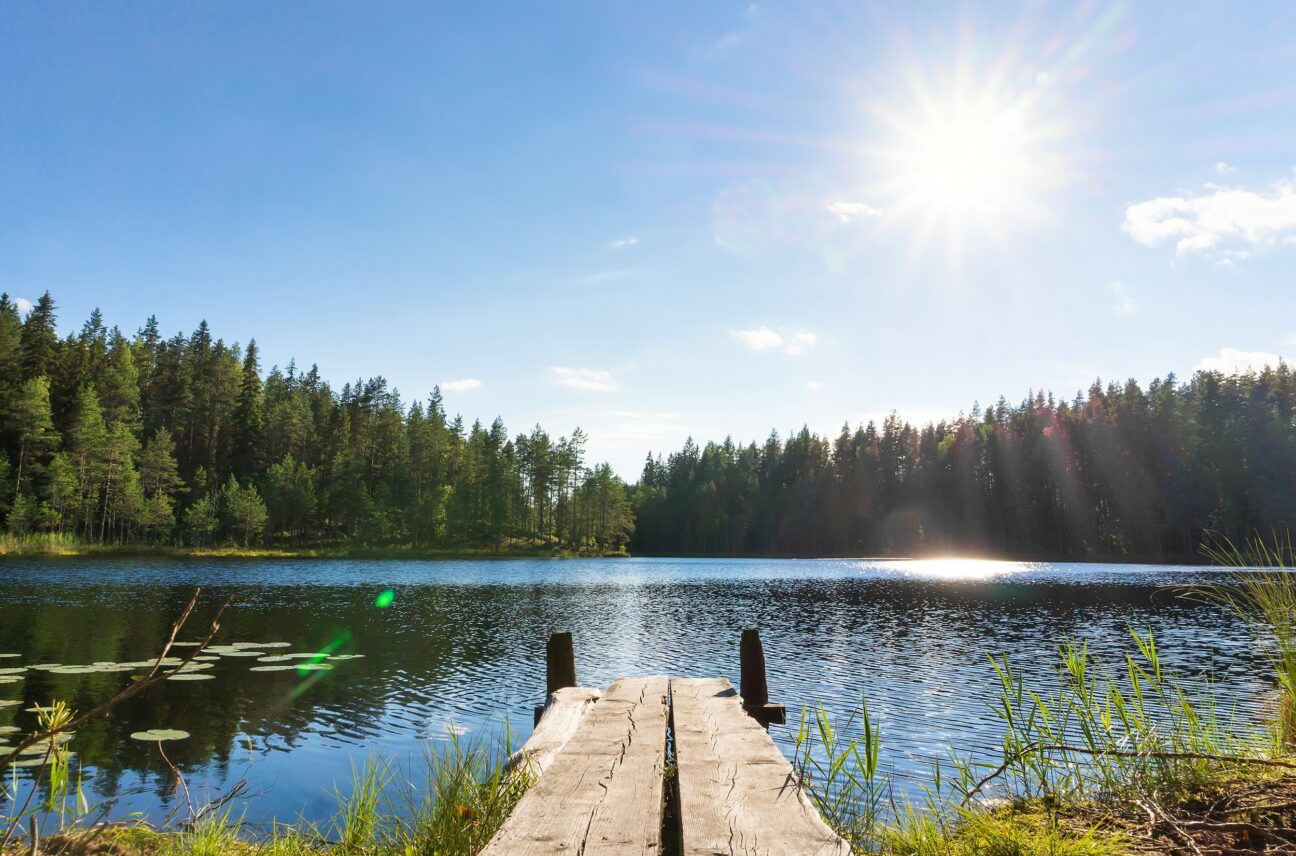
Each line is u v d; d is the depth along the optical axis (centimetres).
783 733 1135
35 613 2578
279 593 3775
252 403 9994
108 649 1858
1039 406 11875
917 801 662
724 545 12631
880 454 12425
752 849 214
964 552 11119
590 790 281
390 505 9969
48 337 8350
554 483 11031
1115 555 9475
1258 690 1327
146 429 9500
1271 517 7969
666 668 1864
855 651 2152
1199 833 342
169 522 8131
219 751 1037
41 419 7269
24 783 830
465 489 10156
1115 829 363
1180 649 2095
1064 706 1298
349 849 439
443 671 1772
